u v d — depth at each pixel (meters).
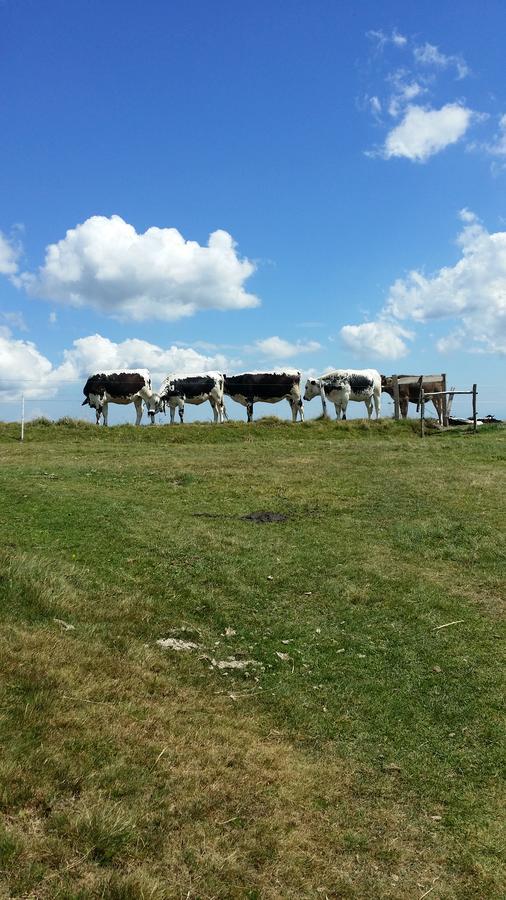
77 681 5.62
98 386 28.45
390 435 25.73
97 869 3.58
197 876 3.71
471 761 5.47
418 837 4.52
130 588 8.53
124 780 4.36
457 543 10.98
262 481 15.52
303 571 9.65
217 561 9.76
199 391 29.69
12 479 14.36
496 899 4.00
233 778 4.73
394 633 7.82
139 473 16.25
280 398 31.02
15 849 3.54
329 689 6.57
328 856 4.17
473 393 25.34
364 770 5.28
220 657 7.07
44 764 4.29
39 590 7.43
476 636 7.74
